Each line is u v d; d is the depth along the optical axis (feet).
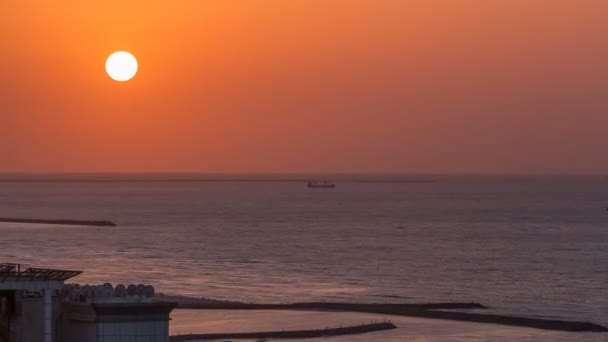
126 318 343.05
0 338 354.54
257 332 632.38
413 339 634.02
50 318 344.90
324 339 624.59
